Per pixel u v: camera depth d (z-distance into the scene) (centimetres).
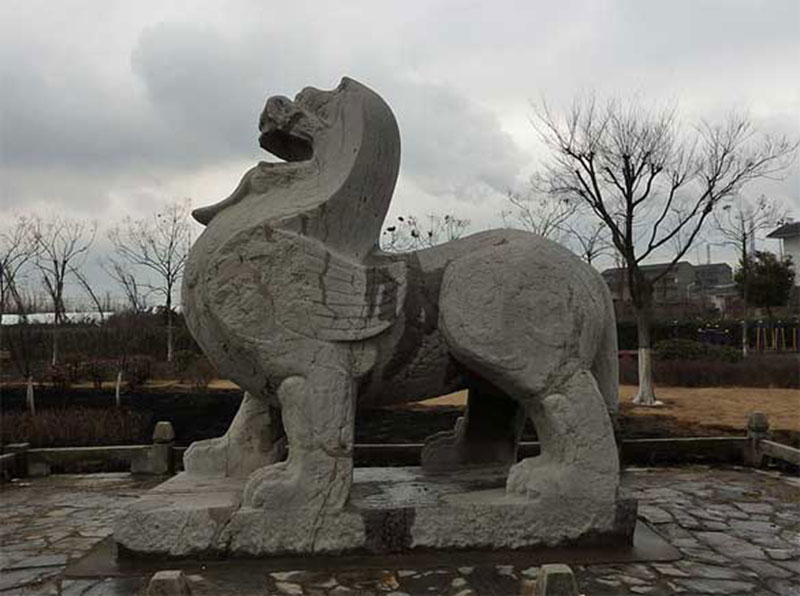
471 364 370
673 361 1747
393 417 1059
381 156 389
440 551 352
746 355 1977
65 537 404
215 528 343
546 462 367
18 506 490
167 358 1830
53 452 609
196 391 1343
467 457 468
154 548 342
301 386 355
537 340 365
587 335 372
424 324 377
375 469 455
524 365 363
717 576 329
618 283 2473
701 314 3034
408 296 376
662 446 647
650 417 1092
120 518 344
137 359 1525
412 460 613
